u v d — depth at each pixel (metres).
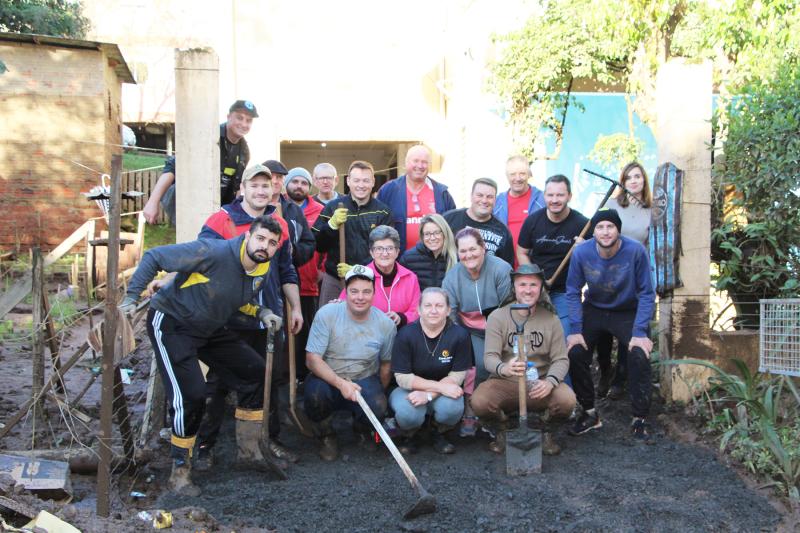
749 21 8.99
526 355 5.39
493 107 14.62
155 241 15.97
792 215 6.44
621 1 9.55
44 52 14.41
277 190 5.52
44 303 5.50
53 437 5.09
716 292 7.02
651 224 6.15
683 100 6.06
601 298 5.78
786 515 4.37
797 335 5.10
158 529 3.84
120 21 19.95
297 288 5.50
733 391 5.70
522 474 4.89
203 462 4.98
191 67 5.75
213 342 4.77
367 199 6.16
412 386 5.18
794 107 6.38
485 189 6.04
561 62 12.66
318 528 4.11
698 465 5.04
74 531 3.56
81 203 14.52
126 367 7.27
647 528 4.16
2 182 14.34
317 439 5.52
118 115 16.39
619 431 5.75
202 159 5.80
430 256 5.90
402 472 4.95
